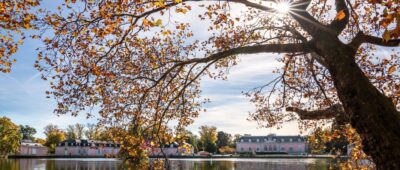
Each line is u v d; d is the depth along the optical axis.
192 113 10.83
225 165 66.31
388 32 4.89
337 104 8.62
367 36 6.64
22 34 8.07
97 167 61.50
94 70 8.49
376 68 10.76
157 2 7.02
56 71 8.59
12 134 81.31
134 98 10.45
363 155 11.00
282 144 148.00
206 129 130.12
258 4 6.97
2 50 8.12
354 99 5.54
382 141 5.16
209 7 8.32
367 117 5.34
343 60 5.91
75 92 8.98
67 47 8.16
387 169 5.07
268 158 100.12
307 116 9.02
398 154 4.98
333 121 10.41
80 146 118.69
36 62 8.35
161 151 9.55
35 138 158.88
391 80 10.48
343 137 11.34
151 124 10.49
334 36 6.32
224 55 7.60
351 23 9.10
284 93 10.50
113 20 7.54
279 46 6.99
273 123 12.68
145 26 7.73
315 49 6.67
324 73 10.70
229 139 161.88
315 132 12.24
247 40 9.40
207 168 58.38
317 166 53.50
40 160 83.31
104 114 10.27
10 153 92.38
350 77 5.69
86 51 8.71
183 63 8.35
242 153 134.12
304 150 145.00
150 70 9.59
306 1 6.75
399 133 5.14
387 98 5.60
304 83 11.41
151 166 10.03
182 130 10.63
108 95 10.08
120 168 9.99
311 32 6.62
